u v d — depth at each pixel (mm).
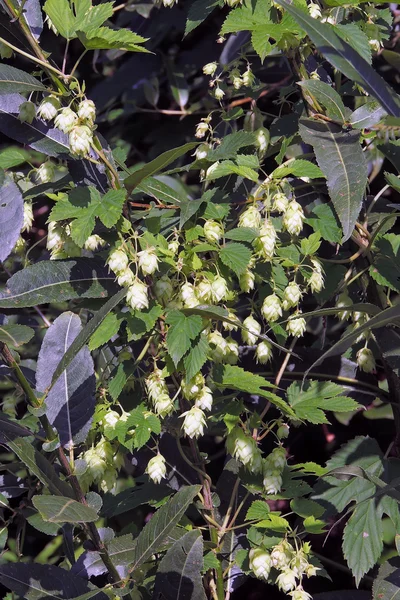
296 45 1463
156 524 1363
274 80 1907
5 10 1406
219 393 1521
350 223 1383
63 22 1376
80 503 1291
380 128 1424
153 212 1508
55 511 1257
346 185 1404
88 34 1357
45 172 1483
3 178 1388
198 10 1568
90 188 1391
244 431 1437
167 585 1382
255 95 1630
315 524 1414
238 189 1592
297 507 1436
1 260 1367
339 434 1766
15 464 1528
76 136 1354
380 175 1869
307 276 1474
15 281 1400
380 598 1437
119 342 1553
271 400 1421
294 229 1417
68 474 1356
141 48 1371
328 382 1488
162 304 1405
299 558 1394
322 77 1654
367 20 1592
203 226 1467
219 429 1590
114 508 1555
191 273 1418
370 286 1548
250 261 1413
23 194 1462
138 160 2143
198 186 1969
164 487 1526
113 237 1431
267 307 1443
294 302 1447
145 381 1417
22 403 1759
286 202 1425
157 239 1403
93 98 2090
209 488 1474
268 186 1443
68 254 1447
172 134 2094
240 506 1465
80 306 1453
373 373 1642
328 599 1521
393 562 1480
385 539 1655
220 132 1732
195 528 1468
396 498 1396
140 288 1349
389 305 1529
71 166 1466
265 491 1447
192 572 1377
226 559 1486
